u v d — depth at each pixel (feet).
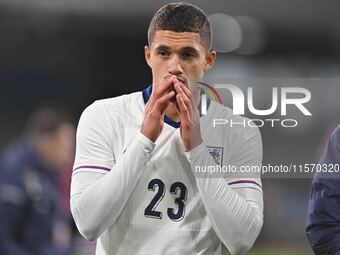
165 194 34.27
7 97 129.70
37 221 61.93
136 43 128.57
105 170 34.01
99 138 34.60
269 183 89.20
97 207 32.48
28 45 128.67
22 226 61.36
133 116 35.17
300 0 122.72
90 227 32.71
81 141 34.78
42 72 130.21
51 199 63.26
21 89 129.70
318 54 122.72
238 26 120.37
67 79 130.11
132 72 129.08
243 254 34.14
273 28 123.54
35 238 61.82
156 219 34.09
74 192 33.63
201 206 34.37
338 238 34.83
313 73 117.60
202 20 33.99
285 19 123.44
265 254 97.55
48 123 63.87
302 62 119.96
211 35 34.86
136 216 34.14
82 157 34.37
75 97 130.21
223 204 32.99
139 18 122.62
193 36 33.35
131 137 34.68
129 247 34.17
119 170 32.73
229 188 33.68
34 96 130.00
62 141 64.69
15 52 128.77
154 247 33.94
